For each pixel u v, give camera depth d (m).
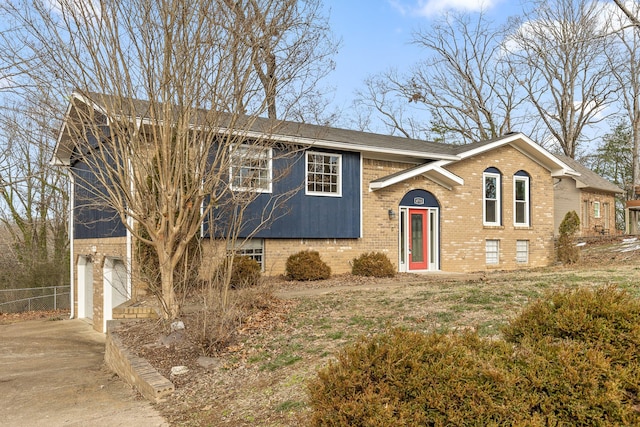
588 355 3.36
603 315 3.96
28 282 26.05
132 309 9.80
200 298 8.81
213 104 8.32
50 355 11.80
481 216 18.20
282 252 14.46
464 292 9.05
